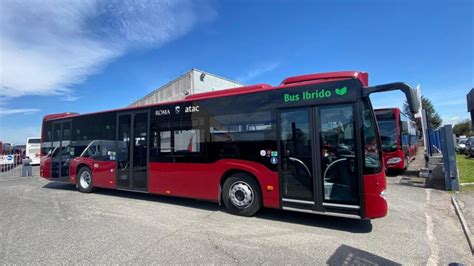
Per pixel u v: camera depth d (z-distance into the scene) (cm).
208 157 698
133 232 542
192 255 432
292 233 529
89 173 990
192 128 734
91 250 456
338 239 496
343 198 536
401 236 509
